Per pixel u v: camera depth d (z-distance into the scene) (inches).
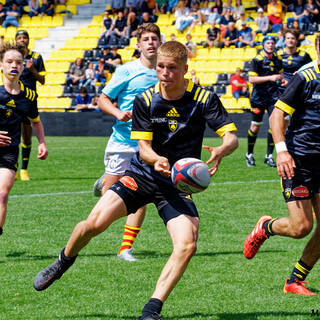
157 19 3521.2
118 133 751.7
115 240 834.2
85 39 3722.9
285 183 576.1
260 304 549.6
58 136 3132.4
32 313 522.6
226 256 739.4
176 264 466.0
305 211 568.4
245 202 1144.2
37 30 3946.9
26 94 724.0
